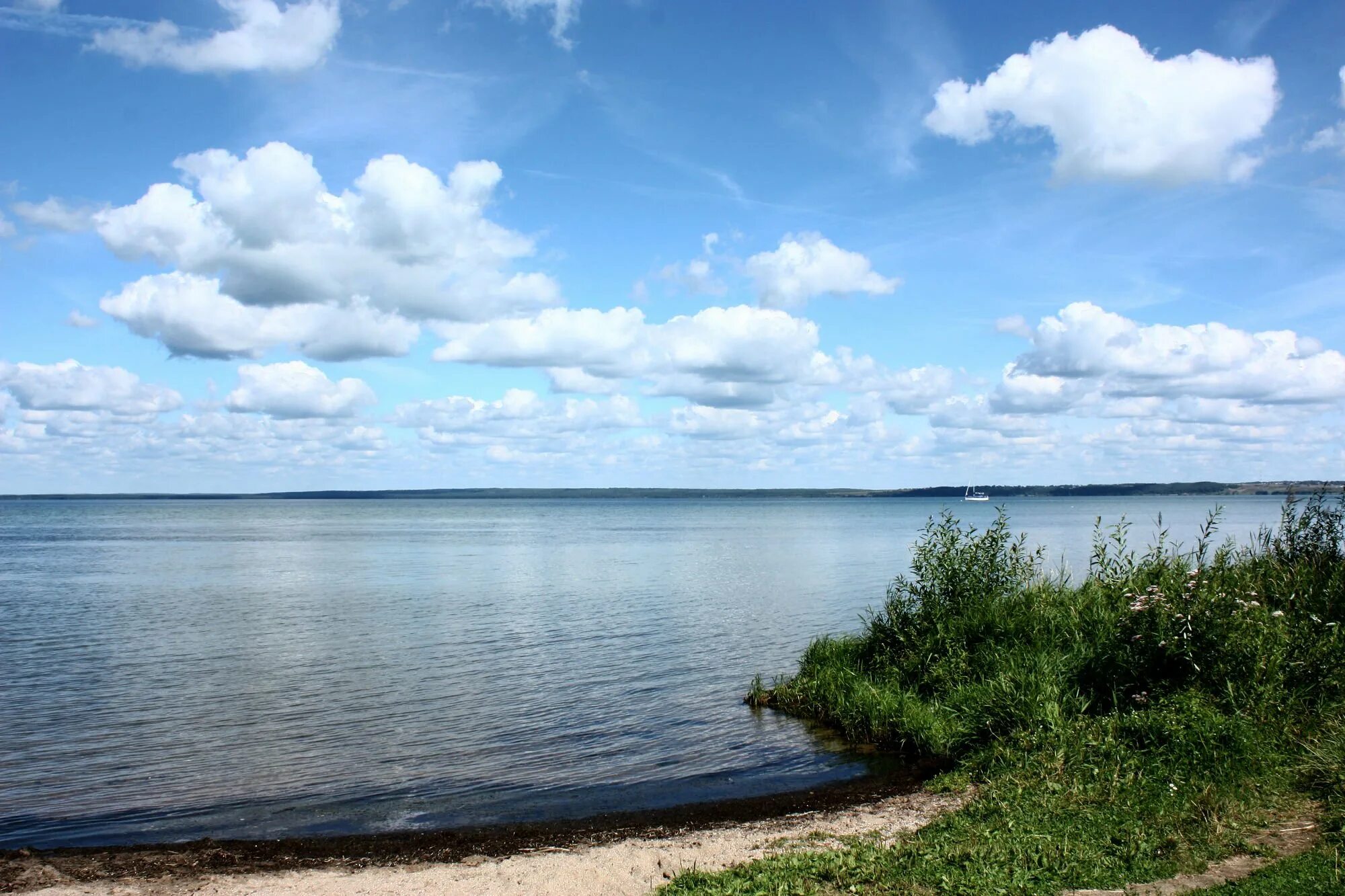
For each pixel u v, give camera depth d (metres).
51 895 8.15
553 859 8.80
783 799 10.76
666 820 10.12
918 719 12.61
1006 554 16.16
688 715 15.20
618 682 18.00
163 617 28.47
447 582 39.81
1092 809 8.59
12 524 125.81
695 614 28.27
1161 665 11.19
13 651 22.27
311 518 157.62
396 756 13.04
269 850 9.33
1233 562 15.24
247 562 53.09
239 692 17.38
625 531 97.75
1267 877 6.81
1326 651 10.83
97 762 12.86
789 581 38.97
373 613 29.19
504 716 15.37
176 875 8.60
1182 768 9.11
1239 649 10.62
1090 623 13.41
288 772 12.35
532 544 72.19
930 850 8.00
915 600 16.27
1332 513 15.51
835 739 13.34
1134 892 6.84
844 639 17.47
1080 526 89.25
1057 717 10.71
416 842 9.52
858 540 75.69
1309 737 9.44
